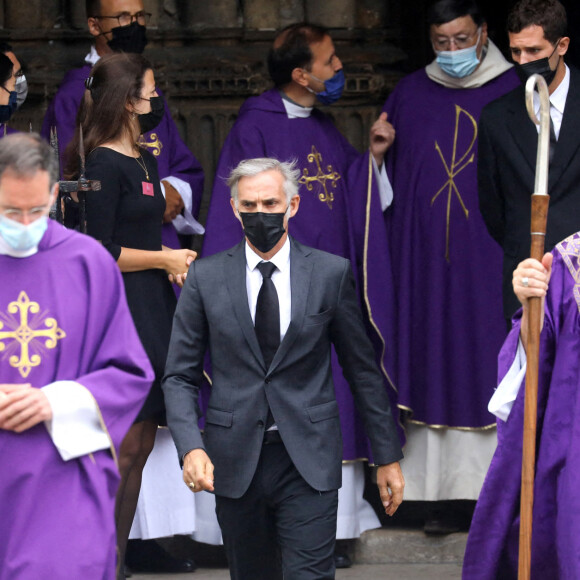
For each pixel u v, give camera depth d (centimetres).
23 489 1132
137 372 1173
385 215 2017
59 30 2139
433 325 1958
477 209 1952
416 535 1981
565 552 1316
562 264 1359
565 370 1345
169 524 1883
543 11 1631
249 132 1933
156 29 2147
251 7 2153
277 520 1362
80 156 1498
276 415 1337
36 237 1103
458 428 1966
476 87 1964
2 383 1144
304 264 1370
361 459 1948
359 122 2150
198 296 1370
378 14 2169
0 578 1131
